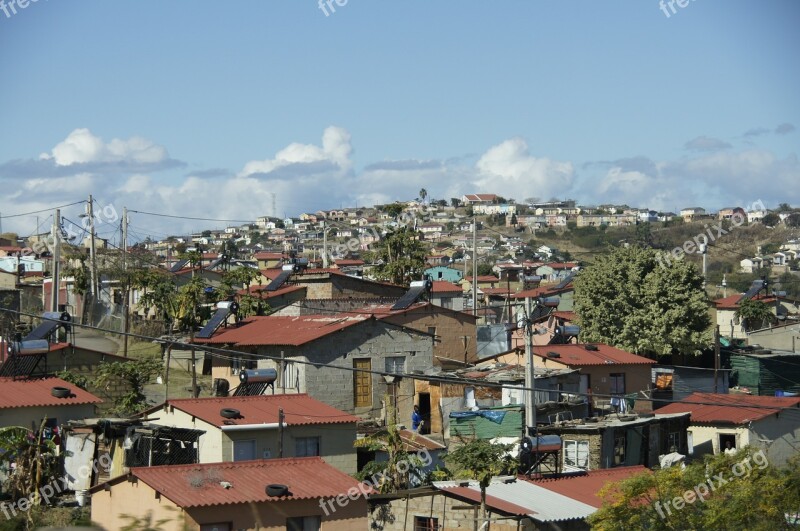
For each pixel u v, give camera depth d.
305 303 74.75
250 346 60.06
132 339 76.69
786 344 88.62
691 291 79.31
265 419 45.53
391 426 46.19
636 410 62.25
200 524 34.16
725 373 75.06
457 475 46.16
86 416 48.34
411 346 59.28
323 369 56.81
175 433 43.41
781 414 59.94
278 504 35.78
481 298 106.06
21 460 41.75
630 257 81.06
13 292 76.44
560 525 38.72
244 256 166.25
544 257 196.00
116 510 36.00
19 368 51.19
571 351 64.38
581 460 51.31
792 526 35.53
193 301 74.38
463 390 57.56
